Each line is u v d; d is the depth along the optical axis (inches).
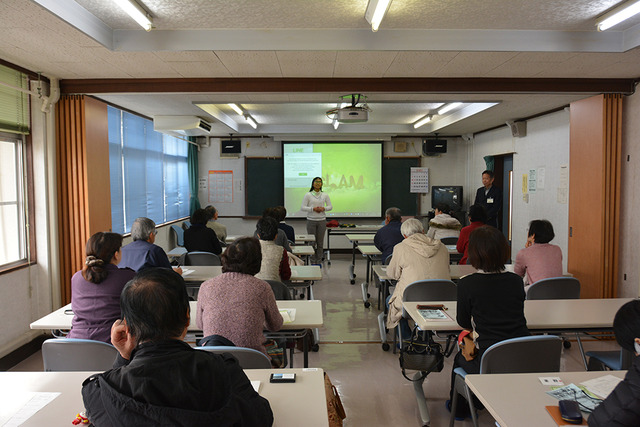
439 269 136.3
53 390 66.2
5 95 145.3
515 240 295.4
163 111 244.7
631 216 175.2
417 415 113.2
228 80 169.2
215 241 203.6
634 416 47.3
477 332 89.4
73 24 110.3
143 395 40.4
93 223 173.8
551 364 82.4
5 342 145.9
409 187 386.0
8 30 114.0
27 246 160.4
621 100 174.2
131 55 137.6
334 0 109.8
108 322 92.6
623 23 128.1
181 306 46.8
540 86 171.0
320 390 66.3
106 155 186.4
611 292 178.5
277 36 130.6
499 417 58.5
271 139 382.3
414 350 108.9
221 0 109.0
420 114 298.0
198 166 382.6
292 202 381.7
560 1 111.3
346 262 343.6
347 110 201.9
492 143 331.6
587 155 185.6
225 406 42.4
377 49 131.4
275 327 92.4
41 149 161.9
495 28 130.7
